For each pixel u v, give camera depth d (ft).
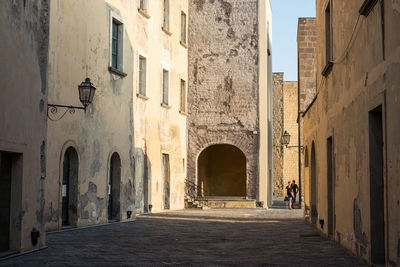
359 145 34.71
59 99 53.93
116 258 35.01
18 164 36.29
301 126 109.09
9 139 33.83
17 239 36.29
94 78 61.82
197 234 52.34
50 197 52.19
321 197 55.52
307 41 89.86
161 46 95.61
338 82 43.29
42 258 34.53
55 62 53.26
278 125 185.47
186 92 111.24
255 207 109.19
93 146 61.11
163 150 95.86
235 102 112.78
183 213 88.38
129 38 72.49
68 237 48.32
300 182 110.63
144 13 86.28
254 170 112.06
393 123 26.27
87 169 59.57
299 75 90.38
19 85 35.45
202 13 114.21
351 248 37.68
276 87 185.57
